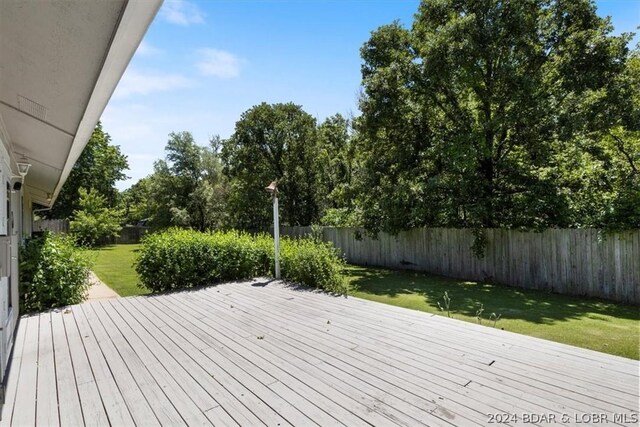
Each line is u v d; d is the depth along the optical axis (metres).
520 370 2.94
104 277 9.50
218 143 25.89
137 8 1.51
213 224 21.41
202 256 6.95
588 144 7.90
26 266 5.06
